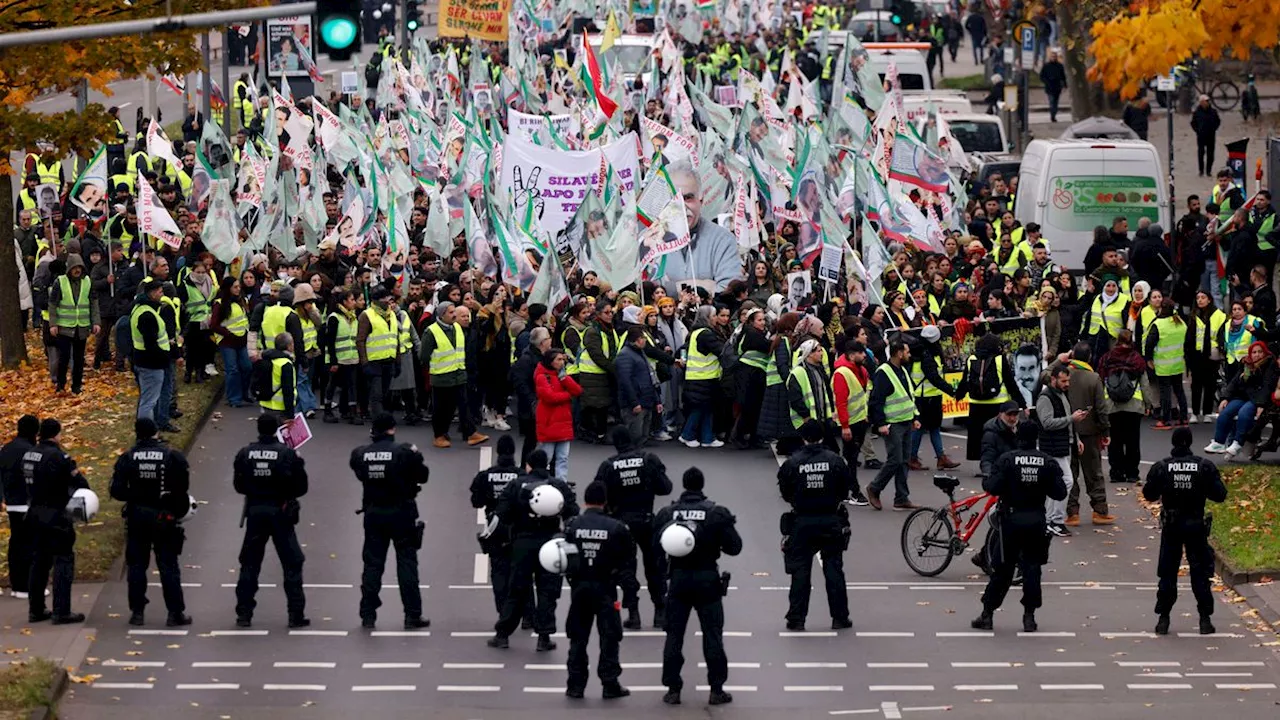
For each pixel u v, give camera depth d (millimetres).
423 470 44812
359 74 101312
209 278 69750
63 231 84375
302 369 65750
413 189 80188
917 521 50719
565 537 40031
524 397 58406
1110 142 85562
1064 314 69250
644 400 60812
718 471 60469
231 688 40188
